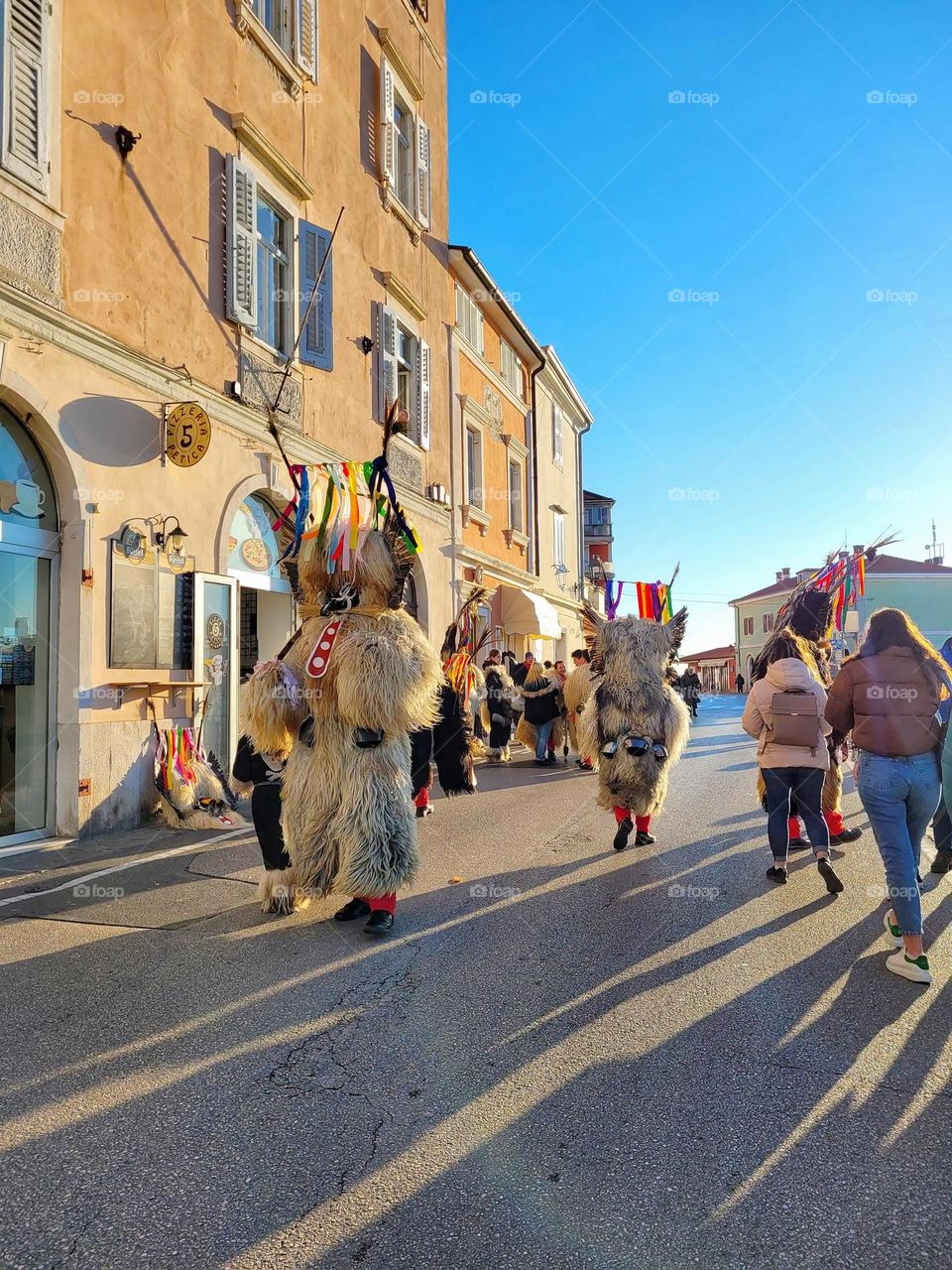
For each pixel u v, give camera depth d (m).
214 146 9.23
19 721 6.87
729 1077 3.04
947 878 5.86
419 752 6.89
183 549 8.44
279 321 10.92
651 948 4.39
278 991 3.81
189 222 8.77
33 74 6.71
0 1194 2.34
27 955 4.28
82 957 4.25
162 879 5.80
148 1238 2.16
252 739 4.82
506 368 21.11
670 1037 3.36
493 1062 3.14
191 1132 2.66
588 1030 3.42
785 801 5.68
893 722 4.07
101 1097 2.87
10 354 6.43
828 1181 2.43
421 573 15.30
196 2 8.97
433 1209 2.29
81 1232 2.18
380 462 4.97
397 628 4.76
